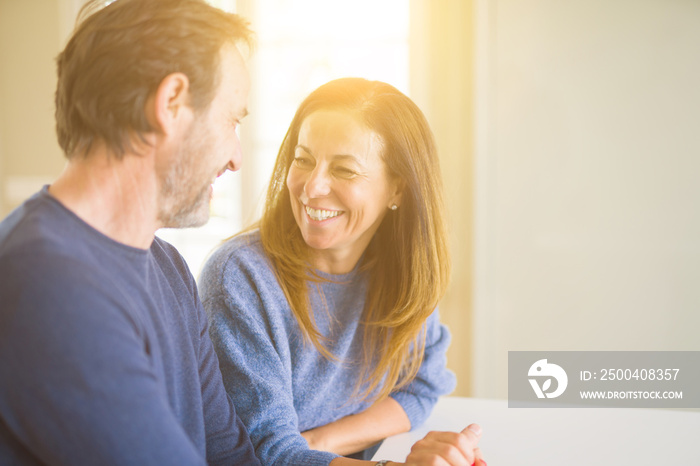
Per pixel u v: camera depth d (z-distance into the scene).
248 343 1.04
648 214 2.42
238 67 0.76
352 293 1.21
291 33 2.70
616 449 1.13
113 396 0.60
